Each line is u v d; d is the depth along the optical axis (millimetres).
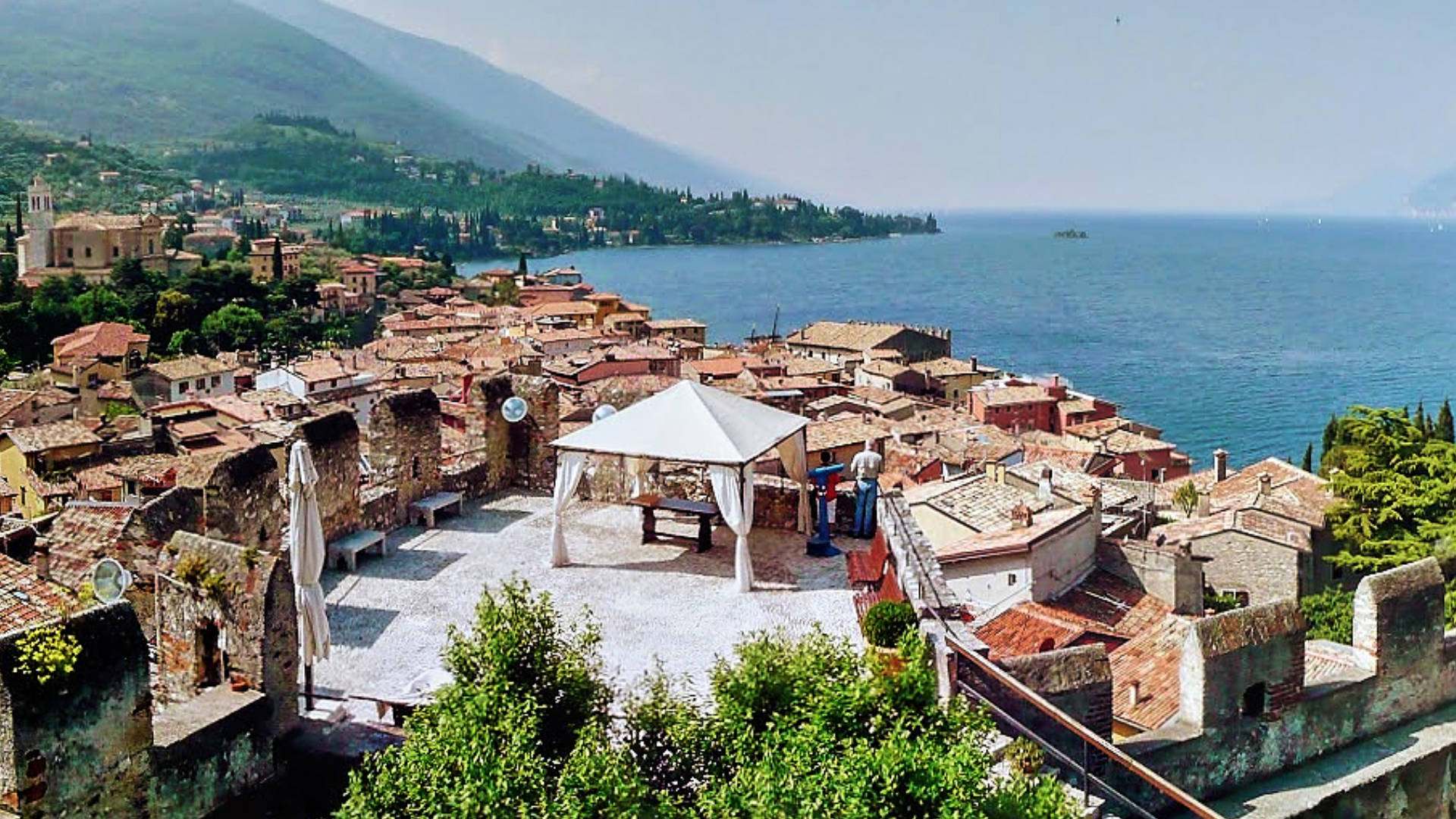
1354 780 16812
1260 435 147375
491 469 28219
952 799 11234
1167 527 59469
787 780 11445
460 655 13828
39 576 21938
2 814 11523
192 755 13625
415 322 193125
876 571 21953
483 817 11219
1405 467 57281
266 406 108812
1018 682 14617
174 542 15891
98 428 98250
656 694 14055
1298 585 53875
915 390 156250
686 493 27234
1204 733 16109
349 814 11727
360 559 23328
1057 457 93438
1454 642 18906
